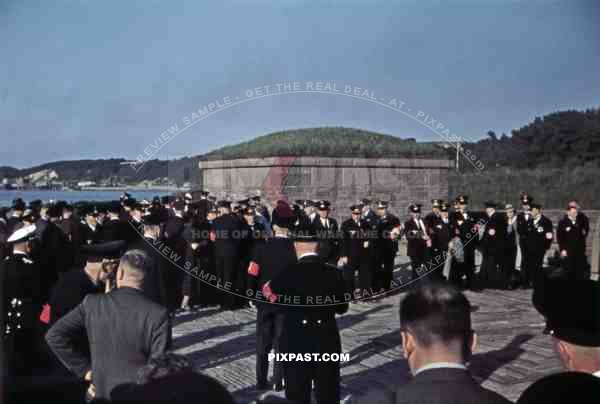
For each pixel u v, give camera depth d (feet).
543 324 32.12
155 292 25.13
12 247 20.02
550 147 90.89
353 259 39.01
